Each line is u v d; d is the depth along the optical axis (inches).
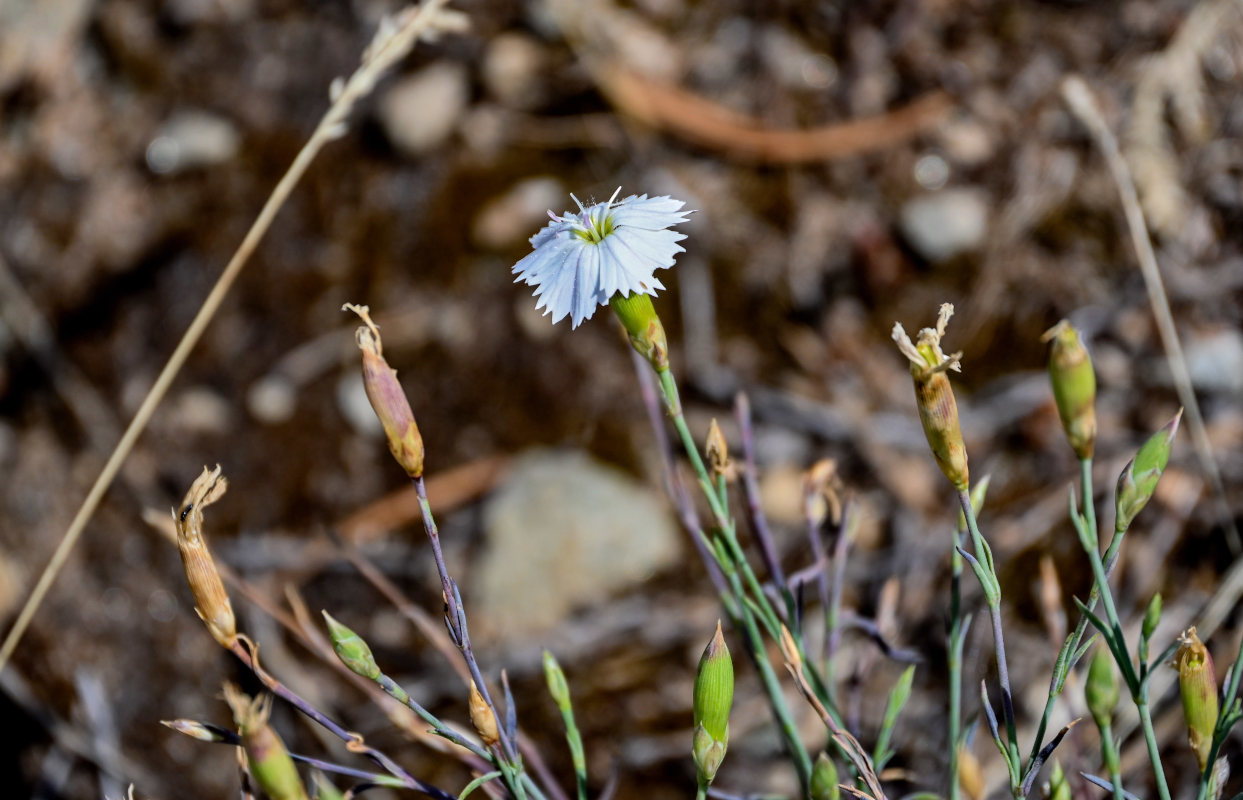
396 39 18.4
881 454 23.4
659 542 23.1
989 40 27.1
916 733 20.1
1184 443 21.4
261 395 26.1
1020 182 25.3
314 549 24.1
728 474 16.6
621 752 21.0
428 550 23.9
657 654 22.0
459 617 15.8
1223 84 24.6
